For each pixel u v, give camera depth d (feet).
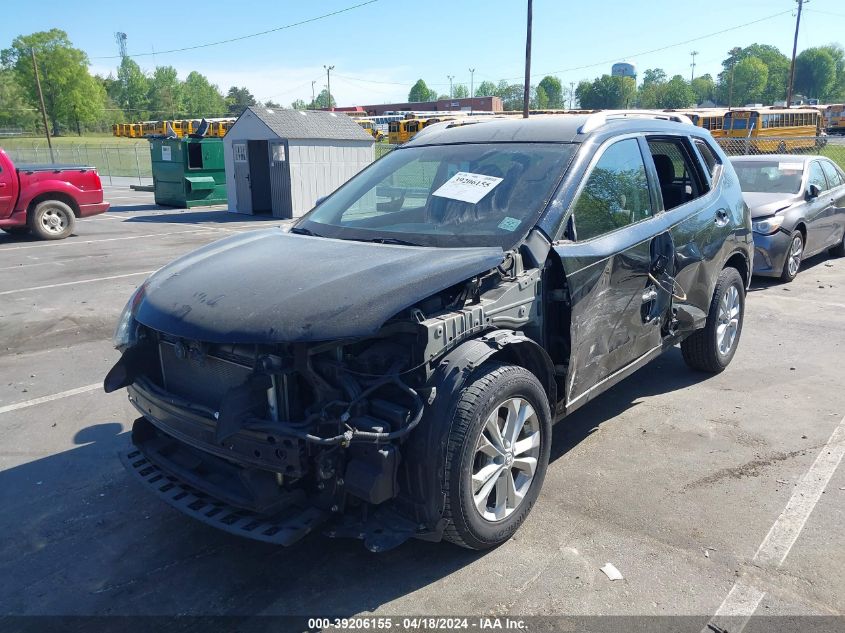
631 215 13.66
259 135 59.52
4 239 46.93
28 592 10.15
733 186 17.97
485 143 14.06
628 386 17.70
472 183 12.92
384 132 159.94
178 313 10.16
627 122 14.53
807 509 11.62
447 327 9.68
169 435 10.69
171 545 11.29
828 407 15.98
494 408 9.97
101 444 15.19
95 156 160.76
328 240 12.40
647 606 9.32
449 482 9.48
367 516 9.71
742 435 14.58
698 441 14.35
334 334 8.93
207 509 9.89
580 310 11.76
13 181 44.52
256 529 9.29
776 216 28.94
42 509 12.50
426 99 500.74
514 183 12.49
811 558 10.27
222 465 10.32
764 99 399.65
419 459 9.45
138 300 11.52
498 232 11.58
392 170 14.62
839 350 20.34
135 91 440.45
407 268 10.08
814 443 14.11
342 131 61.77
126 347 11.43
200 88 463.83
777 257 28.86
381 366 9.62
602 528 11.21
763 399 16.58
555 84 402.11
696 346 17.51
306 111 62.18
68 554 11.09
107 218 61.21
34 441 15.37
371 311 9.11
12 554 11.12
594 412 16.05
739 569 10.05
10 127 342.44
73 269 35.42
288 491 9.57
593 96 349.00
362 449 9.19
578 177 12.37
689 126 17.37
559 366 11.89
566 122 13.96
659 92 359.87
